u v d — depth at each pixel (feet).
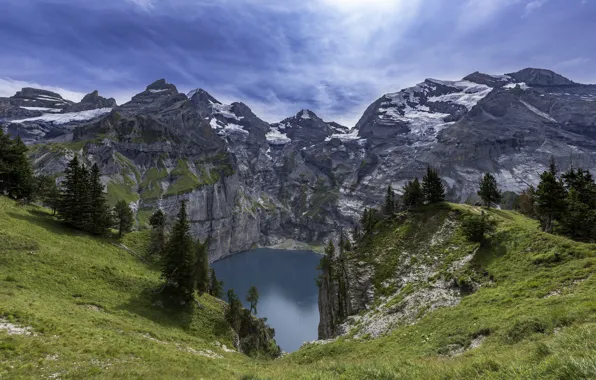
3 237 164.55
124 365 81.61
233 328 237.45
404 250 239.91
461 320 116.57
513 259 154.40
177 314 193.57
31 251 166.61
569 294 98.07
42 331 89.92
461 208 256.73
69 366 72.59
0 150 272.92
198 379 78.38
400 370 58.18
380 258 242.99
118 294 176.24
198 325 195.93
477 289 149.48
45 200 321.73
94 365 77.15
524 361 47.14
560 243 146.10
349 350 144.77
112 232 297.33
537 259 142.20
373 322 173.47
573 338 47.98
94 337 98.63
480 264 167.22
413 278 204.03
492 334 88.79
